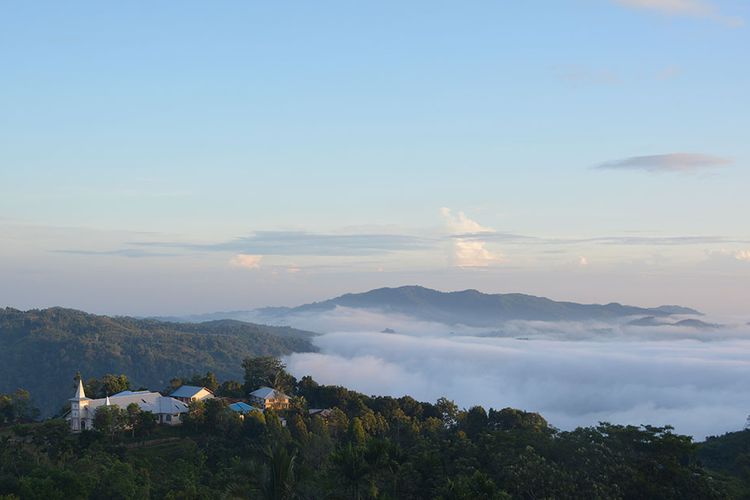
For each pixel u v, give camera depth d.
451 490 58.53
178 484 79.50
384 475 66.94
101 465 82.38
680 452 74.56
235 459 95.75
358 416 133.00
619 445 75.94
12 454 85.94
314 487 61.62
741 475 92.25
